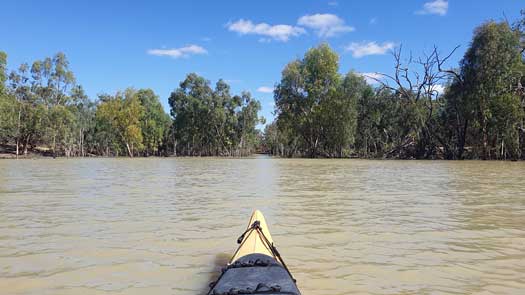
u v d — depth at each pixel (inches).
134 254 240.8
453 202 452.1
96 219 350.3
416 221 342.3
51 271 210.2
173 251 247.4
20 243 267.0
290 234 292.8
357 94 2357.3
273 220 346.6
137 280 197.0
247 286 151.8
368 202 454.6
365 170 1064.2
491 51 1553.9
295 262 225.1
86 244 263.9
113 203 446.3
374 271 210.2
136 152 3599.9
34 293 181.2
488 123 1633.9
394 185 650.2
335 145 2388.0
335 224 329.4
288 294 143.8
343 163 1555.1
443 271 210.8
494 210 397.4
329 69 2306.8
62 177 834.2
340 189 593.3
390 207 417.4
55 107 2760.8
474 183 676.1
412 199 479.8
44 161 1910.7
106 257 235.0
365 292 182.1
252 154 4200.3
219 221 341.4
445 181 717.3
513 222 337.4
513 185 639.1
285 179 783.1
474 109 1625.2
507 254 241.9
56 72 2950.3
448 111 1898.4
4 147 2901.1
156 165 1469.0
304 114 2432.3
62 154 3070.9
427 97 2003.0
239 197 500.4
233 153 3555.6
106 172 1018.7
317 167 1245.7
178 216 365.4
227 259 231.0
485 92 1579.7
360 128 2600.9
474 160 1708.9
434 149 1950.1
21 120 2620.6
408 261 227.8
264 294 143.9
